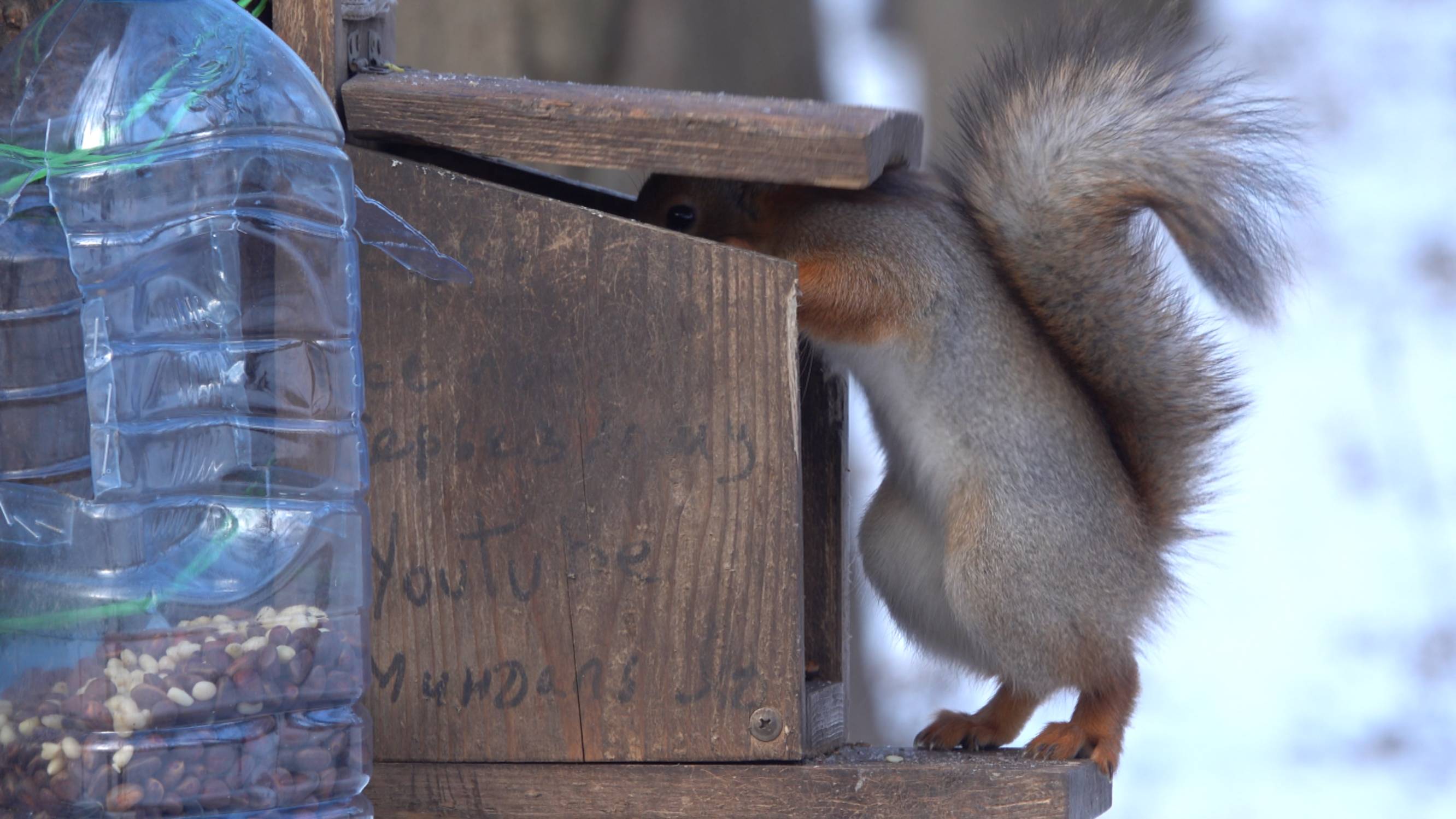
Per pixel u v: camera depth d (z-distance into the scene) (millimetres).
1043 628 7129
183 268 5820
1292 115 7500
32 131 5848
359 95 6219
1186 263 7461
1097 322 7676
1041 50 7836
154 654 5383
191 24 5992
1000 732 7438
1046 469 7254
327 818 5621
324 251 6047
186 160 5852
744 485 6105
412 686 6281
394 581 6293
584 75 11203
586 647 6188
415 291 6266
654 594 6148
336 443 6043
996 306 7465
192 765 5336
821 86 12570
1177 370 7762
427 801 6250
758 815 6047
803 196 7488
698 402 6125
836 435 7609
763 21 12297
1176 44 7773
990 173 7645
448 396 6258
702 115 5934
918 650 7891
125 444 5625
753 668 6094
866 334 7328
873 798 5980
